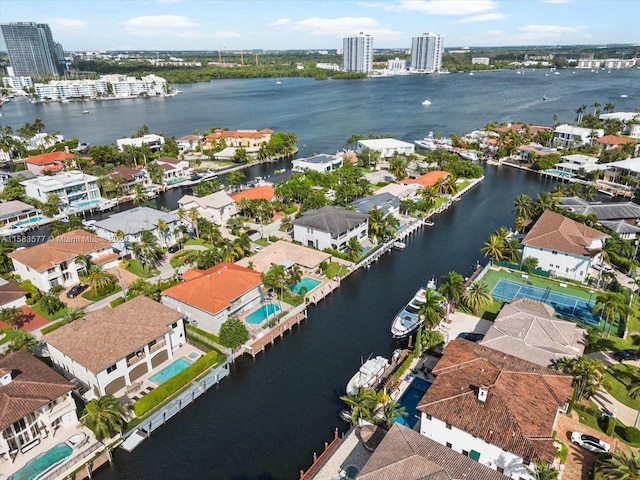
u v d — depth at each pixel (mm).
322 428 59625
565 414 57375
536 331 66250
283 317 81625
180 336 73625
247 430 59438
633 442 52750
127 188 156750
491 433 47500
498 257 95625
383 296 90688
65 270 92000
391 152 192500
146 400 60344
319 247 106688
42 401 53219
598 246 96062
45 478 50094
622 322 76562
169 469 54094
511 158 195875
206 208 125125
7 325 78438
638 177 147750
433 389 54312
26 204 134500
